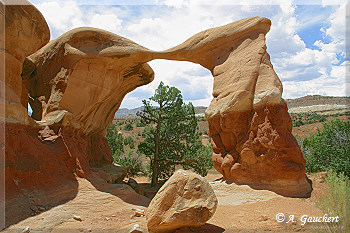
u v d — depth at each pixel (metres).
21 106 8.21
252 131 9.34
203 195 5.43
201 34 11.52
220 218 6.47
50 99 10.86
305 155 12.02
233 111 9.84
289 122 9.12
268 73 9.64
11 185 6.80
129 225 6.26
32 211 6.51
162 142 18.59
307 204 7.42
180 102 18.27
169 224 5.20
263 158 8.94
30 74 11.99
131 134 54.72
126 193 9.44
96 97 11.83
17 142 7.51
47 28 8.73
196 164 17.05
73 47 11.22
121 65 12.29
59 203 7.39
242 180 9.34
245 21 10.59
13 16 7.17
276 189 8.57
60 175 8.74
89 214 7.03
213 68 11.43
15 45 7.60
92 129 13.12
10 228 5.52
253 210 7.13
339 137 10.98
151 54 11.59
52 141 9.62
